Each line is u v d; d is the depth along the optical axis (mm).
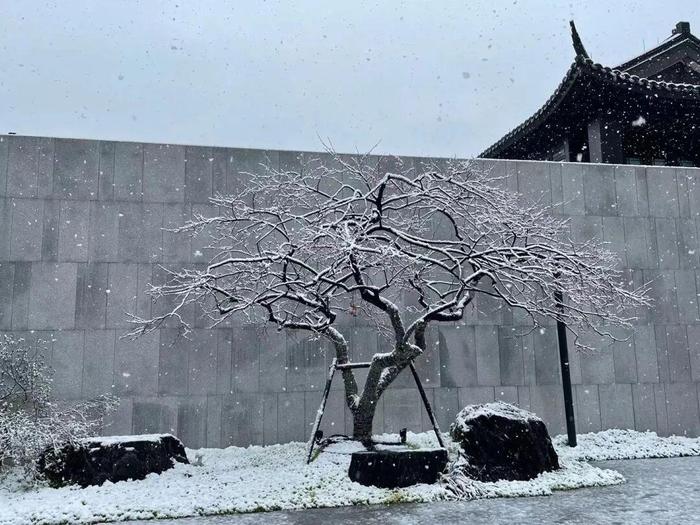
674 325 17891
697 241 18500
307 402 15844
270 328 15945
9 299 14992
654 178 18625
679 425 17375
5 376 13641
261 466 12430
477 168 17594
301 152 16891
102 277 15484
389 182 14609
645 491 11109
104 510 9398
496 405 12586
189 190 16266
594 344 17328
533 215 13617
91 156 15969
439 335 16656
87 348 15125
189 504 9703
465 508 9875
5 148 15586
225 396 15531
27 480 11109
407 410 16203
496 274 13375
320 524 8883
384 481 10805
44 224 15461
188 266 15898
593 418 16969
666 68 22203
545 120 22234
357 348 16188
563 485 11320
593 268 12672
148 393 15219
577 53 19562
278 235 16188
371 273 15953
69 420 12234
